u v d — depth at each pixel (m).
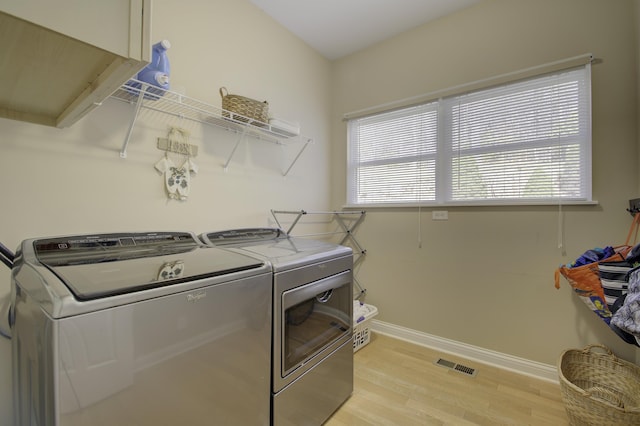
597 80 1.73
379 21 2.34
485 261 2.11
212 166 1.81
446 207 2.28
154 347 0.78
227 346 0.98
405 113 2.53
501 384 1.82
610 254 1.58
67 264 0.92
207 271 0.96
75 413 0.63
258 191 2.13
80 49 0.66
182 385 0.85
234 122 1.76
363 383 1.83
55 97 0.97
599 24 1.73
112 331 0.70
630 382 1.53
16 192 1.10
